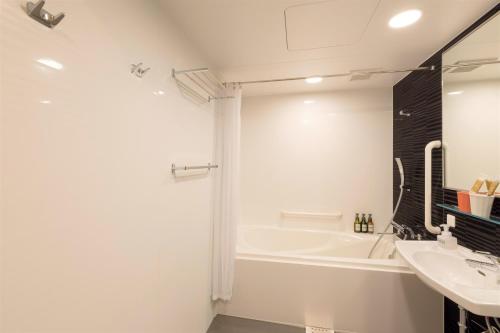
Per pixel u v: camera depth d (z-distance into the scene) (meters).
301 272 1.82
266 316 1.88
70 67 0.69
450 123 1.52
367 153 2.58
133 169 0.96
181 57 1.37
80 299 0.73
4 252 0.54
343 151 2.64
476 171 1.29
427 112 1.82
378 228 2.55
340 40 1.50
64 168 0.68
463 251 1.31
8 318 0.55
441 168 1.62
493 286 1.02
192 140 1.51
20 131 0.57
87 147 0.75
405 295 1.66
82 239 0.74
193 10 1.19
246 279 1.92
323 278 1.78
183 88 1.39
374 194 2.57
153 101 1.10
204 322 1.73
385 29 1.37
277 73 2.08
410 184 2.12
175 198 1.31
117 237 0.88
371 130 2.57
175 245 1.31
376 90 2.56
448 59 1.54
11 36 0.55
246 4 1.15
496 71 1.17
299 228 2.73
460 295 0.86
